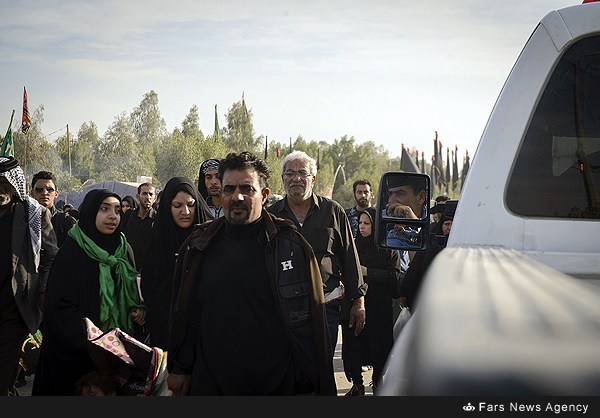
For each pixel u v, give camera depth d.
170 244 4.96
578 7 2.38
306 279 3.81
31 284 5.66
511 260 1.29
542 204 2.14
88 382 4.19
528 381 0.56
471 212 2.19
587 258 1.70
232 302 3.75
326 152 162.62
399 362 0.81
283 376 3.76
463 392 0.56
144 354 4.25
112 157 113.75
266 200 3.96
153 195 8.26
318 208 5.82
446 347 0.62
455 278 1.01
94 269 4.93
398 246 3.06
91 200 5.00
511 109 2.29
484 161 2.26
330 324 5.81
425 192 3.09
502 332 0.67
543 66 2.31
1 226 5.67
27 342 7.56
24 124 45.97
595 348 0.61
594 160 2.18
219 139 99.69
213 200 6.64
